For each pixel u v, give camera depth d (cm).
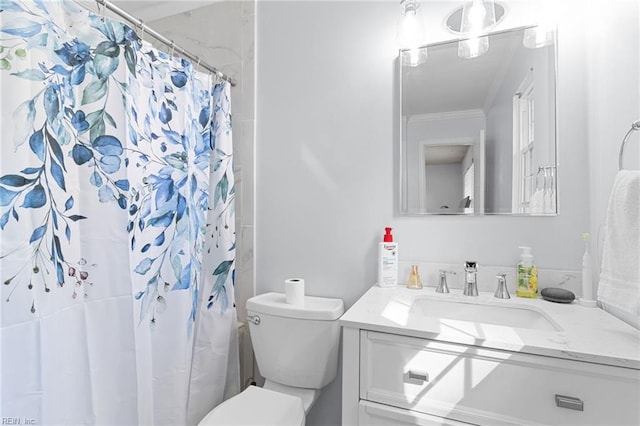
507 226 118
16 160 74
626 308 73
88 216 90
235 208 158
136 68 100
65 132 85
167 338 113
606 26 98
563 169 111
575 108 110
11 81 74
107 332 92
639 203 71
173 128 118
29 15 76
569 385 69
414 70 131
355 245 139
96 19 91
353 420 87
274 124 153
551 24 105
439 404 79
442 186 126
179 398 113
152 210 108
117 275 94
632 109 85
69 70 87
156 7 170
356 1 140
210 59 165
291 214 149
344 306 140
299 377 121
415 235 130
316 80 146
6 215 73
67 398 84
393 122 134
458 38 125
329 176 143
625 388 66
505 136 119
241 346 154
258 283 155
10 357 73
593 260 105
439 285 118
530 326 99
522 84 117
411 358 82
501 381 74
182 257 118
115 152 93
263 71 155
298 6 149
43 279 79
